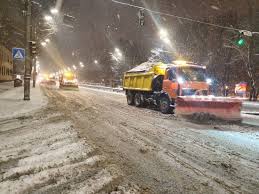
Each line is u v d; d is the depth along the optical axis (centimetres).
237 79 3656
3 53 5528
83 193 490
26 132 963
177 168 645
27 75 1975
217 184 561
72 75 4234
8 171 590
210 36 3634
